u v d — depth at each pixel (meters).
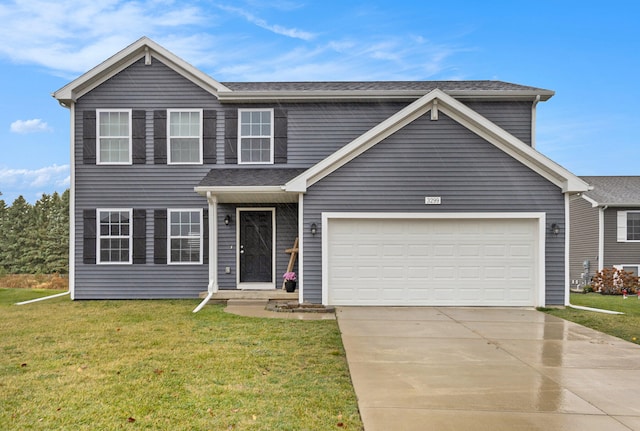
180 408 4.64
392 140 11.58
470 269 11.59
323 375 5.77
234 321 9.38
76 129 13.23
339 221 11.64
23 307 11.55
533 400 5.04
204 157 13.26
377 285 11.63
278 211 13.26
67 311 10.79
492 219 11.52
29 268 40.62
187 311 10.70
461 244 11.61
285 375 5.73
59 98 12.92
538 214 11.41
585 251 22.36
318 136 13.39
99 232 13.17
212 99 13.35
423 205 11.54
